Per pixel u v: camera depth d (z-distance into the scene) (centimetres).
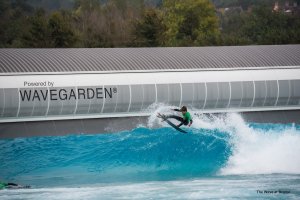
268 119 8419
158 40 13488
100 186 5903
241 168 6625
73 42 12531
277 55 8769
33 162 7069
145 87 7969
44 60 8012
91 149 7256
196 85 8144
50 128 7662
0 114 7525
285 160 6719
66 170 6862
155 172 6744
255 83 8356
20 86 7581
